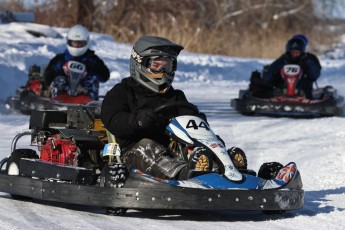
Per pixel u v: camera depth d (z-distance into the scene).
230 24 123.88
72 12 107.75
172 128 20.03
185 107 20.97
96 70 45.03
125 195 18.14
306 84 47.09
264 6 129.62
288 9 135.00
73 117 22.09
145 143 20.14
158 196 17.95
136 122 19.88
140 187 18.11
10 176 21.08
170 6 110.19
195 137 19.62
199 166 18.72
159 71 21.05
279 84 47.50
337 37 144.12
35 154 22.12
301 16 136.62
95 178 19.75
